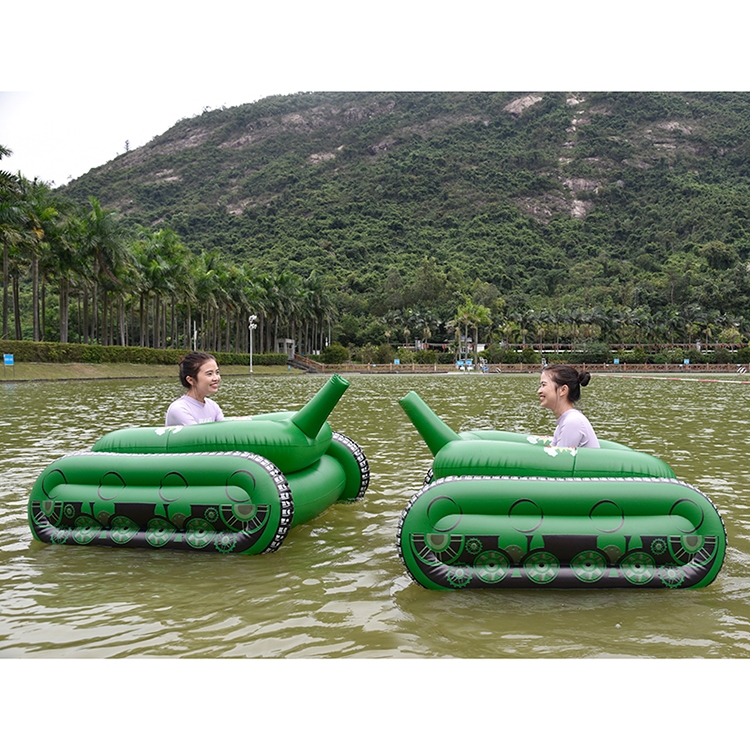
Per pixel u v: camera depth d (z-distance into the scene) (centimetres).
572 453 418
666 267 13875
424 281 11900
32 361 3419
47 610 367
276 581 413
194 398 525
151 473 468
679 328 10288
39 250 3741
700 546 395
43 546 479
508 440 483
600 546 393
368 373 6731
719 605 380
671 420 1390
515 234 17088
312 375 5969
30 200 3628
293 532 521
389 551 476
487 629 347
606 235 17462
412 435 1086
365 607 374
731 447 965
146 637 336
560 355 8469
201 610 368
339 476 575
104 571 428
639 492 400
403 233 17038
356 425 1245
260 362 6256
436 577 396
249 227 16812
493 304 11494
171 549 466
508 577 394
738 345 9681
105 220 4116
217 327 6981
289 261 13150
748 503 614
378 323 10194
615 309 11244
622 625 354
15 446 936
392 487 680
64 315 4097
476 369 7156
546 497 398
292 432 490
